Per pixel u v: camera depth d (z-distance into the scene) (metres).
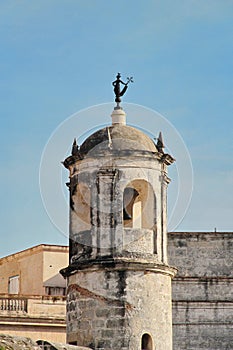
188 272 50.41
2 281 58.50
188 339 49.62
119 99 34.69
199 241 50.78
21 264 57.19
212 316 49.94
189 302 49.91
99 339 32.16
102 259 32.69
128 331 32.00
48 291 54.59
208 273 50.53
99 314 32.34
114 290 32.34
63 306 51.69
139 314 32.25
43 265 54.91
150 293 32.56
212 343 49.66
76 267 32.91
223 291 50.28
